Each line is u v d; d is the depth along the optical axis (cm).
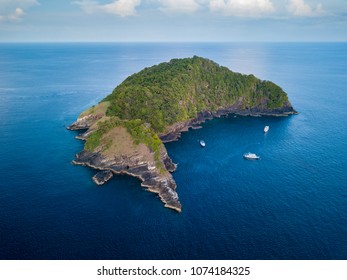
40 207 10388
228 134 18450
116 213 10188
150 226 9525
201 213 10225
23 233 9069
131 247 8594
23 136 16962
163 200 10944
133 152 13112
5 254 8219
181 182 12338
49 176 12544
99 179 12219
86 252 8375
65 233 9106
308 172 13288
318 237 9106
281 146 16438
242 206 10631
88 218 9869
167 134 17212
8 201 10675
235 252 8444
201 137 17888
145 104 17500
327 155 15175
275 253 8431
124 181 12375
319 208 10562
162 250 8494
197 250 8506
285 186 12050
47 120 19938
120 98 17775
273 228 9462
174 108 18262
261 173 13175
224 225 9588
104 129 14212
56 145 15762
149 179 12150
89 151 13825
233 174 13075
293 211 10362
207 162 14312
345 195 11419
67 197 11062
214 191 11650
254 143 16888
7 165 13400
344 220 9931
